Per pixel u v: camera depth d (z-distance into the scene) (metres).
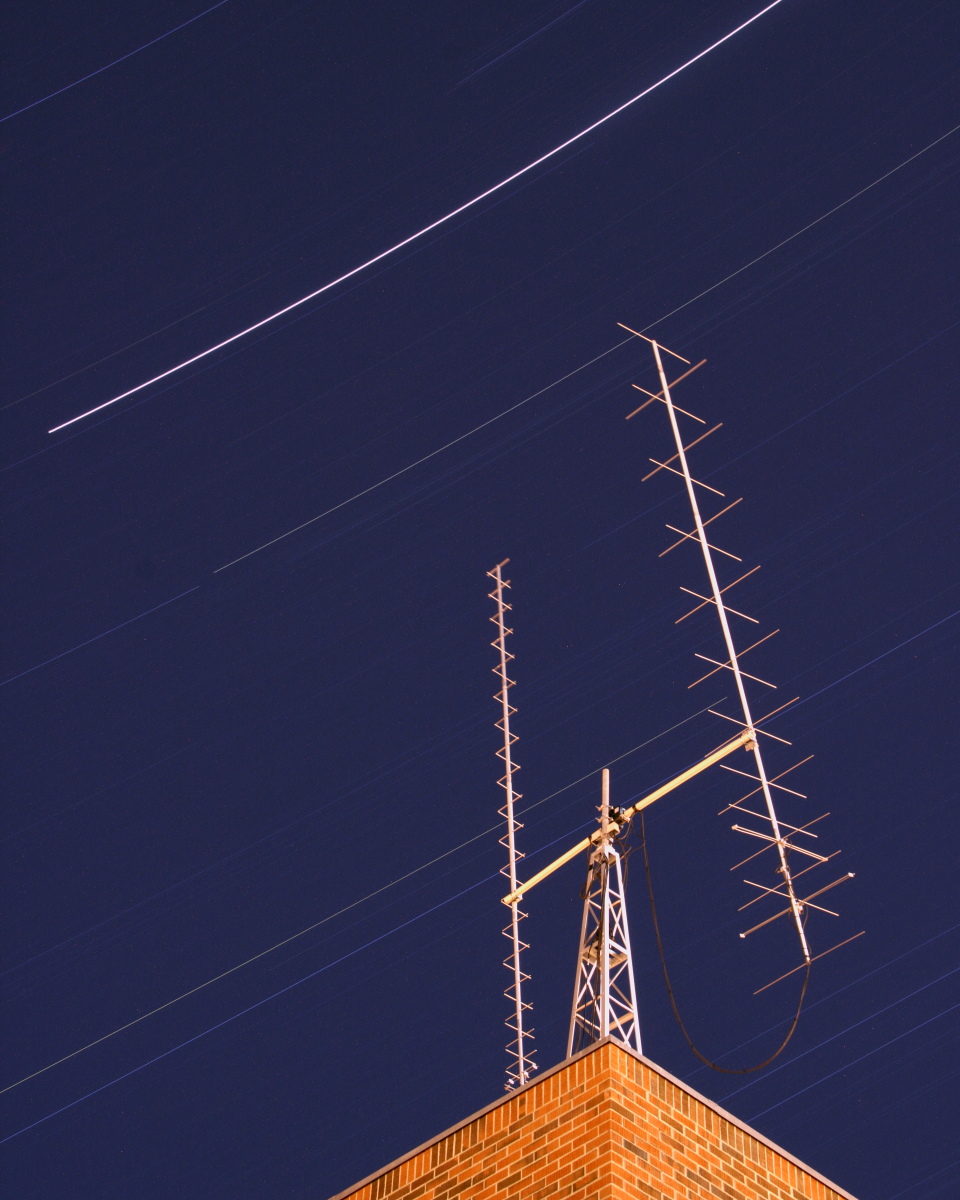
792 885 15.94
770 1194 12.79
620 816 16.08
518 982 17.89
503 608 23.30
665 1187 12.15
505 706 21.59
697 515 20.33
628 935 15.24
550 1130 12.58
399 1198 13.13
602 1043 12.75
